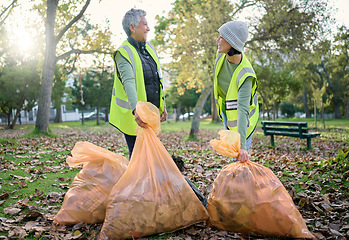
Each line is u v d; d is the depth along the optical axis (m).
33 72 26.20
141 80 2.74
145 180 2.27
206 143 11.28
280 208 2.18
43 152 7.08
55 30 14.59
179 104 46.75
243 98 2.63
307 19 13.69
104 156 2.65
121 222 2.18
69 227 2.53
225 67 2.87
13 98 26.52
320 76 39.09
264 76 25.14
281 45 14.10
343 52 36.22
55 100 32.59
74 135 14.48
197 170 5.11
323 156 6.92
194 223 2.44
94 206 2.54
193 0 13.39
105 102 34.59
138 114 2.40
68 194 2.62
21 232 2.42
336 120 33.94
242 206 2.24
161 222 2.24
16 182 4.11
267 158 6.69
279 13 13.70
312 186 3.87
